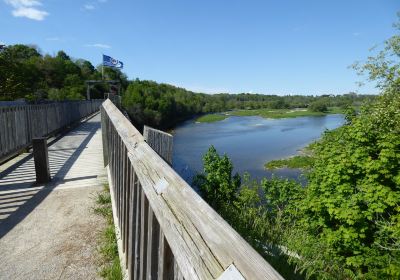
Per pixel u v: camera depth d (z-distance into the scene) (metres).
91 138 11.60
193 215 1.16
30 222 3.92
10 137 7.55
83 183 5.55
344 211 5.49
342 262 5.57
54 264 2.96
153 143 4.36
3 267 2.93
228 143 39.00
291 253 4.54
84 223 3.86
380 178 5.95
